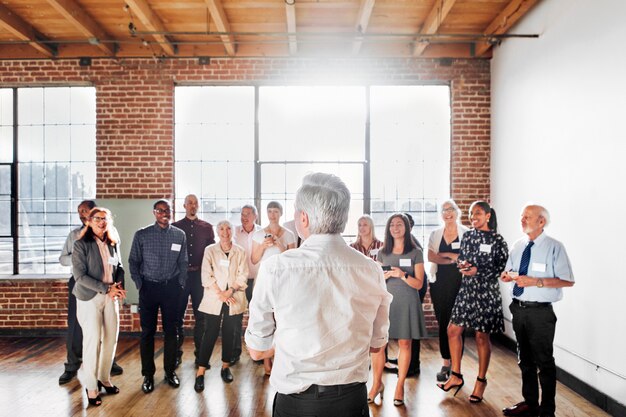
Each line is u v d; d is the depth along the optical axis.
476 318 4.03
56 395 4.24
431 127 6.56
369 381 4.62
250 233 5.15
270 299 1.60
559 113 4.62
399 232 3.96
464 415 3.80
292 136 6.51
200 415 3.82
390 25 5.81
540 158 4.99
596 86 4.01
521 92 5.45
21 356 5.41
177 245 4.39
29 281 6.25
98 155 6.36
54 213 6.50
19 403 4.06
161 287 4.35
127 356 5.42
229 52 6.18
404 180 6.54
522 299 3.67
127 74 6.36
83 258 3.96
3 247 6.47
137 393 4.28
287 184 6.52
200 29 5.82
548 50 4.84
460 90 6.41
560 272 3.54
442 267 4.70
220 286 4.45
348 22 5.65
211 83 6.47
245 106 6.53
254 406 3.99
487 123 6.41
